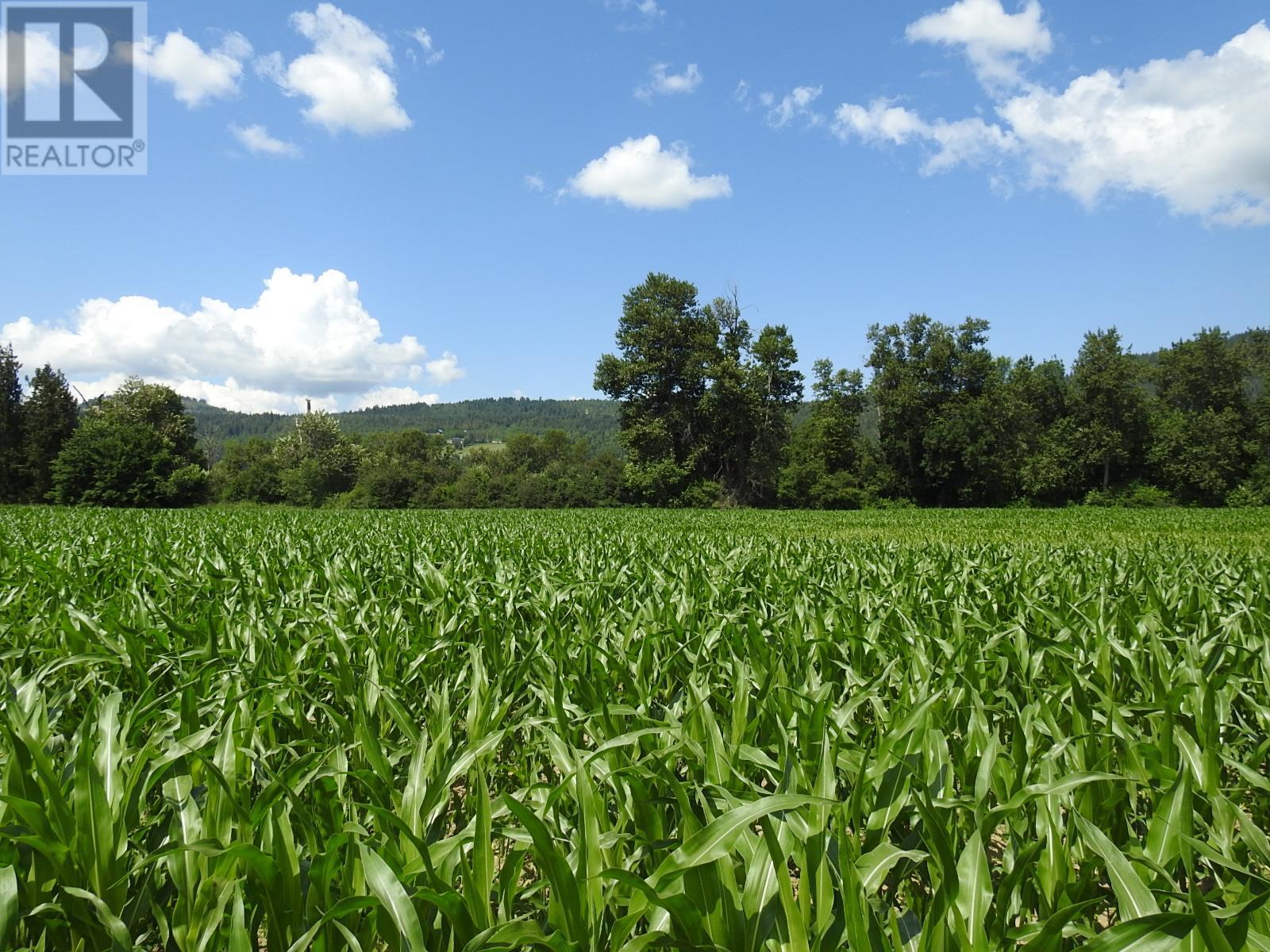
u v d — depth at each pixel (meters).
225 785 2.34
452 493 67.38
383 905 1.92
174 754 2.55
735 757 2.93
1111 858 1.99
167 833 2.51
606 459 70.62
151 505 55.28
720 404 60.62
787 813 2.34
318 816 2.61
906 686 3.89
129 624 5.23
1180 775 2.42
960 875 2.02
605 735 3.42
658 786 2.82
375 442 115.44
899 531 26.45
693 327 62.72
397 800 2.71
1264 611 5.93
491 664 4.76
